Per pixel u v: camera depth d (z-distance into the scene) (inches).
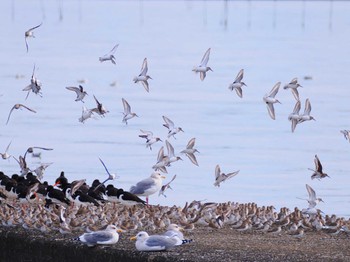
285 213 1296.8
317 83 3535.9
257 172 2000.5
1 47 4672.7
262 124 2640.3
